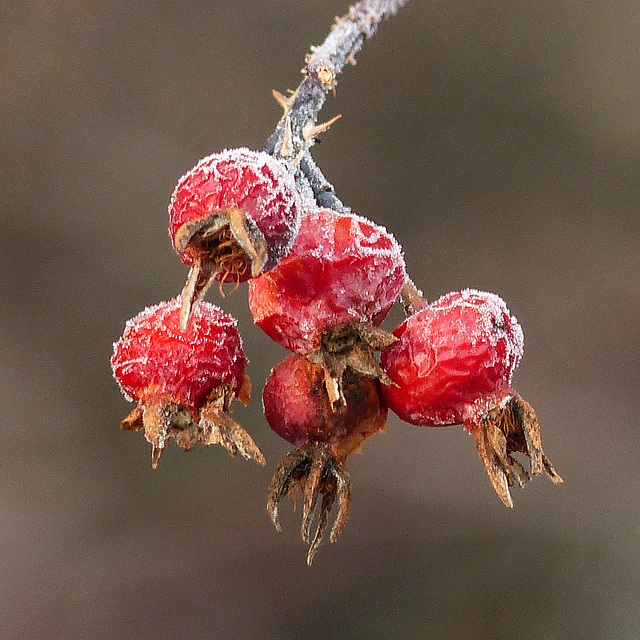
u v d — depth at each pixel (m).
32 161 0.74
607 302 0.75
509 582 0.71
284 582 0.72
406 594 0.71
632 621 0.67
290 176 0.54
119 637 0.70
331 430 0.55
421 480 0.75
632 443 0.73
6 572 0.70
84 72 0.74
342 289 0.54
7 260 0.75
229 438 0.54
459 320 0.54
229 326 0.55
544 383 0.75
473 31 0.75
